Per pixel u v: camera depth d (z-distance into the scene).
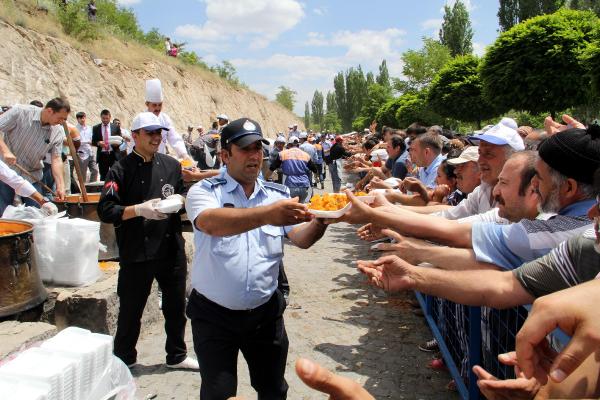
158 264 3.88
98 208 3.78
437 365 4.13
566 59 15.95
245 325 2.59
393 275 2.11
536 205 2.65
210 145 14.41
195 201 2.56
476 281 2.02
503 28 39.97
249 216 2.19
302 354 4.43
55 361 2.66
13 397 2.36
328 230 10.43
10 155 5.27
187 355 4.23
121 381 3.15
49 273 4.45
